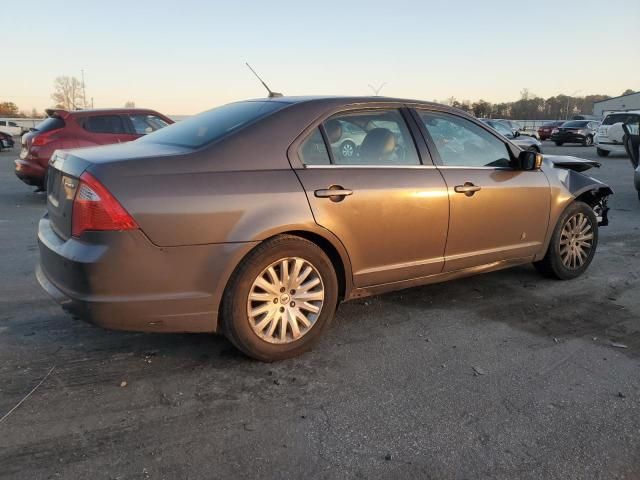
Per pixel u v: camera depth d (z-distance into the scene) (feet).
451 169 13.47
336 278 11.75
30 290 15.23
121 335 12.35
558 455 8.39
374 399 9.91
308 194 10.98
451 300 15.19
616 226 26.17
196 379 10.47
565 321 13.80
